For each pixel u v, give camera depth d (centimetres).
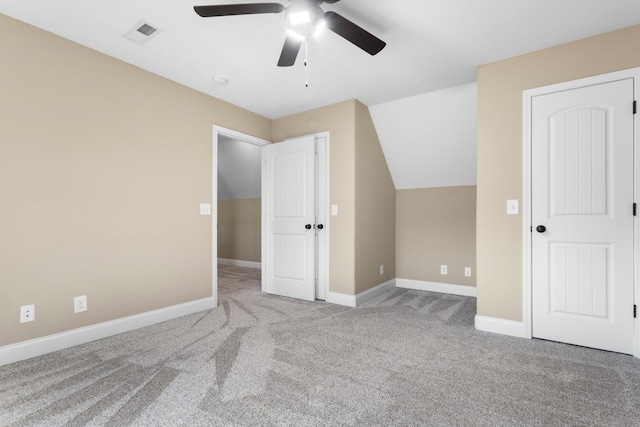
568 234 237
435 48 245
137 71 273
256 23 213
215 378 184
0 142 201
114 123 257
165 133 293
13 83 206
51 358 210
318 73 287
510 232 257
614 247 222
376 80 302
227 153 572
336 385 178
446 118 344
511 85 258
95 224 244
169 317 292
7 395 166
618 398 165
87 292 239
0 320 200
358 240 350
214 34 226
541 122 247
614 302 222
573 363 205
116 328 254
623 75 220
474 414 152
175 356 214
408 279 435
